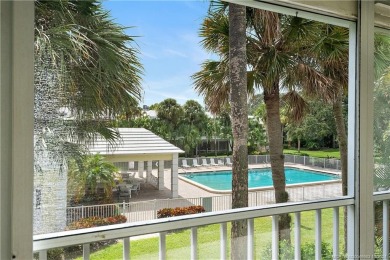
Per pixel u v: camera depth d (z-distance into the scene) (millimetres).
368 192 1629
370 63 1621
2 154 875
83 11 1144
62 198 1101
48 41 1058
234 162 1937
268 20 2121
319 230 1629
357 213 1609
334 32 2246
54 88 1073
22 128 898
